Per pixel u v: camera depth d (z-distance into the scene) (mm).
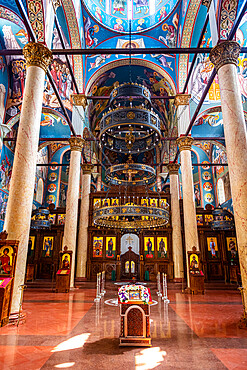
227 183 20828
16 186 6770
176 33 16078
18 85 14852
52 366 3521
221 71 7895
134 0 17500
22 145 7074
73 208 13812
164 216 9953
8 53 9641
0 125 14062
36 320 6328
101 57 16562
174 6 15391
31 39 8227
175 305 8734
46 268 18734
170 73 16078
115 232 18328
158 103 20969
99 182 24625
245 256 6273
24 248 6555
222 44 7930
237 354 4016
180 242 16859
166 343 4574
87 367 3490
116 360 3754
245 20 12578
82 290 13219
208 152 24578
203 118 17125
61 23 13953
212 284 15633
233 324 6000
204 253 18531
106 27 16578
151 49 9406
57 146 24688
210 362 3689
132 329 4477
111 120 9156
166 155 22828
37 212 17656
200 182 23844
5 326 5680
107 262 17688
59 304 8781
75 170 14461
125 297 4633
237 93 7551
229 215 17156
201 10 13312
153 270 17766
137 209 9414
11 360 3729
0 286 5750
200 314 7168
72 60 15523
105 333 5184
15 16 11359
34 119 7367
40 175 22453
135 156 26969
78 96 15555
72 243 13406
